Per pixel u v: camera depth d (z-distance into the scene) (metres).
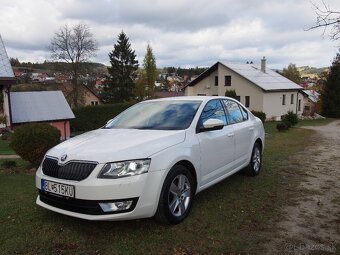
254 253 3.75
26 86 54.53
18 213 4.76
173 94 71.19
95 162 3.91
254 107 44.03
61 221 4.47
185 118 5.14
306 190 6.11
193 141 4.80
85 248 3.78
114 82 62.22
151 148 4.21
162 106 5.64
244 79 44.47
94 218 3.85
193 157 4.70
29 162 8.33
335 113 57.12
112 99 62.09
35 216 4.64
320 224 4.57
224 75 46.41
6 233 4.12
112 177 3.86
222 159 5.55
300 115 53.38
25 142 7.46
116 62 62.22
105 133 4.92
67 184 3.95
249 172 6.92
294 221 4.64
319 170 7.81
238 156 6.17
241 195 5.71
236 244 3.93
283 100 47.94
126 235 4.09
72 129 36.97
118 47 62.19
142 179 3.95
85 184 3.84
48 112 31.05
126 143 4.27
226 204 5.23
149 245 3.86
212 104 5.78
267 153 10.20
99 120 38.44
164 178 4.16
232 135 5.88
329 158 9.52
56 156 4.21
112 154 3.98
